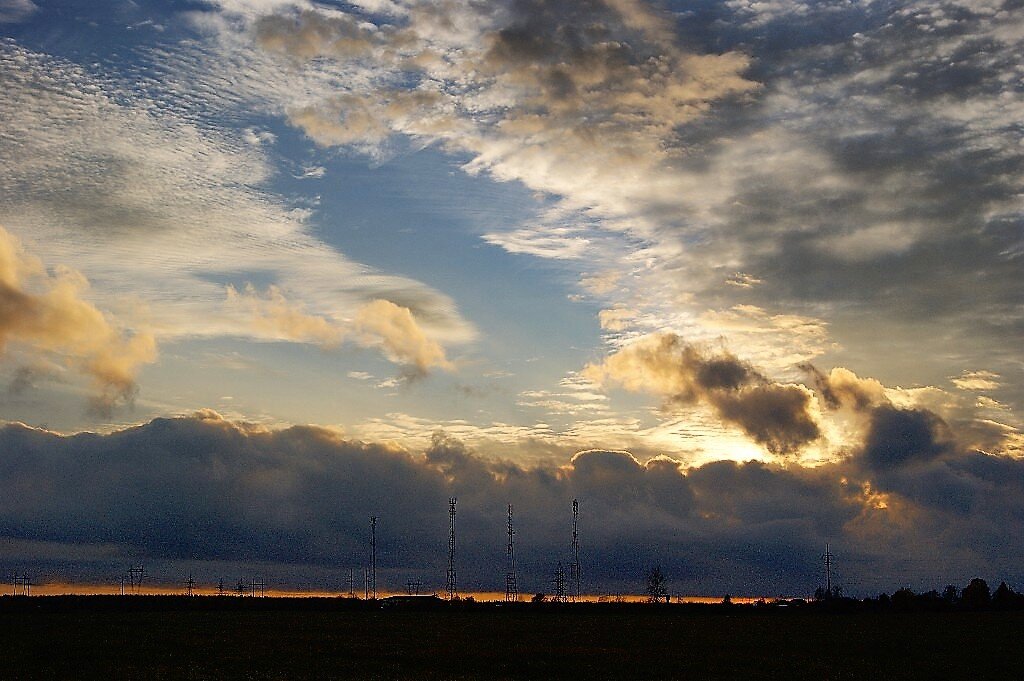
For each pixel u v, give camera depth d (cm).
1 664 8162
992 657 9850
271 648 9800
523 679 7450
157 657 8794
